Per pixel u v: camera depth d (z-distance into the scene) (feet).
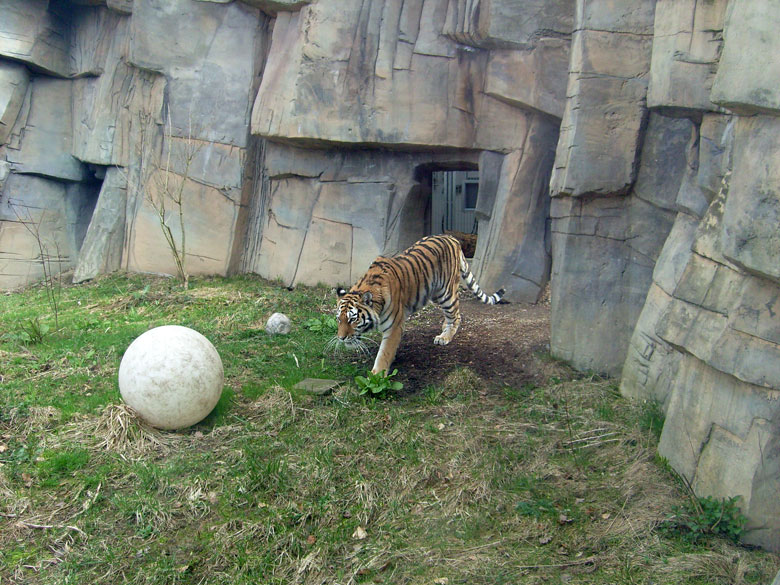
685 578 11.60
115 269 41.50
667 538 12.86
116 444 16.47
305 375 21.81
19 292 42.39
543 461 16.16
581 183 21.24
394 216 33.91
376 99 31.22
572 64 21.81
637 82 20.72
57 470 15.46
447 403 19.60
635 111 20.77
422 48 30.50
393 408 19.12
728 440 13.01
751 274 12.50
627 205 21.47
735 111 12.26
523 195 30.25
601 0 20.85
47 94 45.06
